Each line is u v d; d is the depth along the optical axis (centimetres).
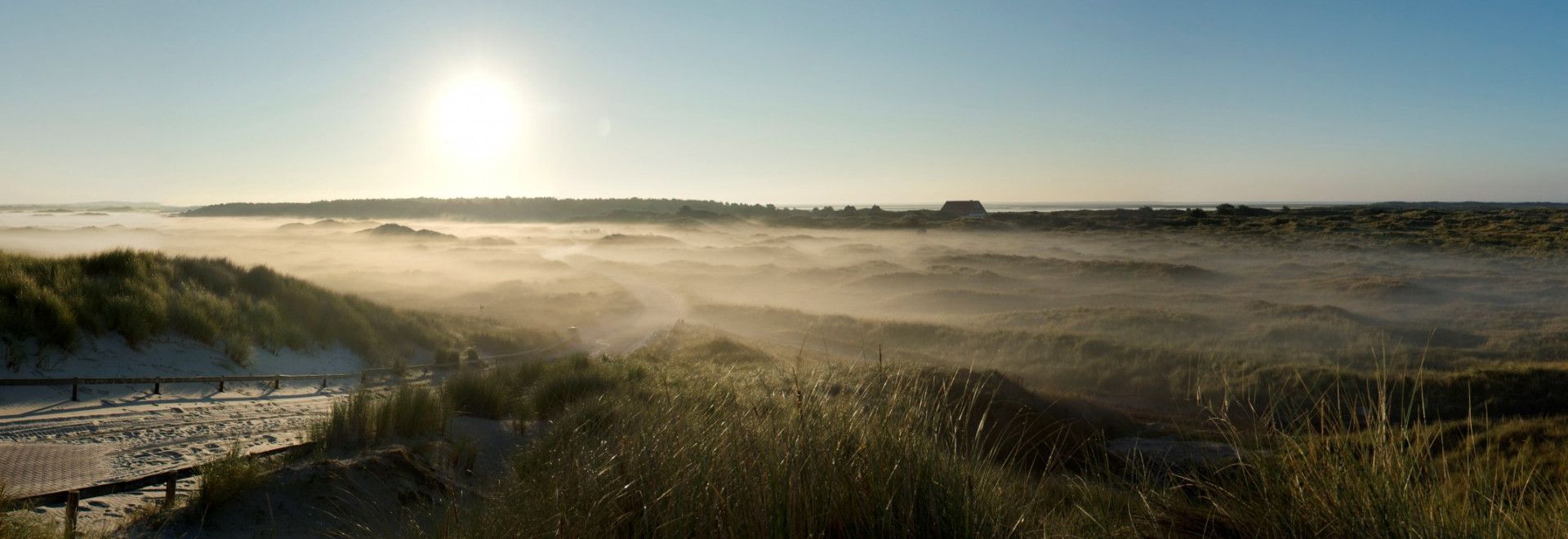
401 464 675
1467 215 11119
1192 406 1638
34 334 1510
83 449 905
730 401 379
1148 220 12419
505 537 308
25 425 1048
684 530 268
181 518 558
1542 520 275
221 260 2548
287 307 2422
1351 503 277
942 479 283
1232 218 12075
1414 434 307
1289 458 302
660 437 326
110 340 1672
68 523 506
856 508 271
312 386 1862
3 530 472
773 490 262
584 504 300
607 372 1407
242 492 588
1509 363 2098
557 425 637
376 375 2147
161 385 1538
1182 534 308
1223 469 337
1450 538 262
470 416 1041
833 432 294
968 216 15100
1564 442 909
